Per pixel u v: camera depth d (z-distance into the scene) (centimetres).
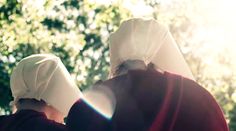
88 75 1689
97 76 1700
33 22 1377
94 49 1697
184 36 1666
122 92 257
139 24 273
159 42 271
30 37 1384
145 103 252
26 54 1388
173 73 271
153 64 274
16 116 298
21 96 303
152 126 247
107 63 1712
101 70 1705
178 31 1662
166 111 250
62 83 305
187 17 1662
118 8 1466
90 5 1474
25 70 304
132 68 267
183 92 254
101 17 1499
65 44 1532
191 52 1661
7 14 1345
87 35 1656
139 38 270
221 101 1609
